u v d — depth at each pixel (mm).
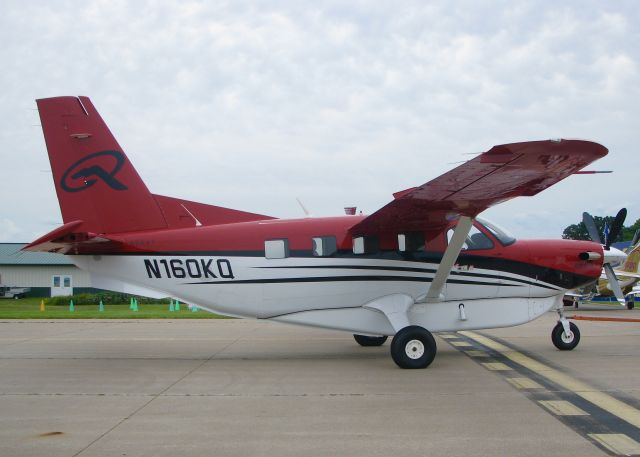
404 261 9961
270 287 9836
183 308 29438
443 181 8078
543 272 10344
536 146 7262
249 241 9891
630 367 8750
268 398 6879
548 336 12844
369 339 11617
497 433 5348
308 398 6871
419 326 9594
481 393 7055
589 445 4977
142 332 14406
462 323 10164
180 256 9828
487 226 10445
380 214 9320
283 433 5414
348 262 9906
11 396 7055
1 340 12664
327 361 9758
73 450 4945
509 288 10273
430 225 9984
